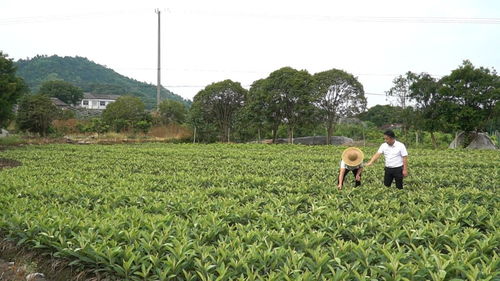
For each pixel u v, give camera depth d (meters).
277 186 11.26
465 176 13.99
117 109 41.69
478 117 28.52
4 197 9.35
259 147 30.20
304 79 33.53
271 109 33.94
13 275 6.41
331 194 9.88
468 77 28.59
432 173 14.93
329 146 29.77
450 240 6.37
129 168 16.95
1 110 28.48
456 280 4.75
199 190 10.95
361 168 11.39
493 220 7.27
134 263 5.78
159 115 44.59
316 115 32.91
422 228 6.76
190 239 6.33
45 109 35.81
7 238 7.25
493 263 5.09
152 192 10.46
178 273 5.51
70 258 6.50
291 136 34.81
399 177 11.10
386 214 8.05
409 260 5.45
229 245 5.98
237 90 37.97
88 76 117.81
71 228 6.90
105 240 6.16
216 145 32.38
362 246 5.83
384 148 11.25
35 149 26.94
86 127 40.84
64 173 14.38
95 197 9.90
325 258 5.34
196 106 38.34
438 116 29.80
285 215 7.86
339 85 33.12
